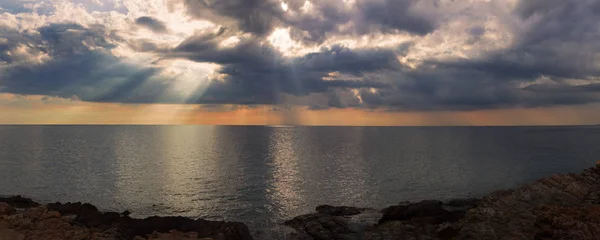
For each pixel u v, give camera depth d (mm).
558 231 27266
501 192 49719
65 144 181875
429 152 150875
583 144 189750
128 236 34156
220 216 51125
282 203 58969
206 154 138000
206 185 74062
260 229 44281
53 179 79938
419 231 37000
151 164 106562
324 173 91438
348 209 52188
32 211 32281
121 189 69312
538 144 192625
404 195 65688
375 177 85500
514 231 31094
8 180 78188
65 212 44562
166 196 63500
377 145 191750
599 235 26375
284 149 164500
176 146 176625
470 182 79125
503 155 136000
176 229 36750
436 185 75562
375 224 43656
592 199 40656
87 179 80125
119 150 151625
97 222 38688
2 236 26547
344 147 177875
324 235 39656
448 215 43562
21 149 151750
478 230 32500
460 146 183250
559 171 94500
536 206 37344
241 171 94062
